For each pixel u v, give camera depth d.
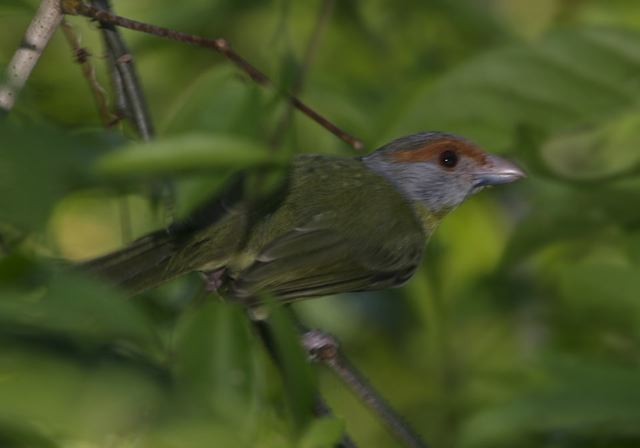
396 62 15.76
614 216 12.59
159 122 15.31
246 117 7.57
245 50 15.60
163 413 5.05
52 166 4.94
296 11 15.55
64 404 4.76
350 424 15.94
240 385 5.43
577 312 12.02
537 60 11.27
